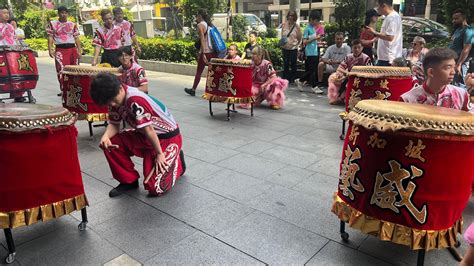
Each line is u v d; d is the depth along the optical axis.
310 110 6.45
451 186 2.02
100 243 2.60
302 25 15.59
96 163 4.06
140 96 2.97
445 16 8.66
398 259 2.41
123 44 6.74
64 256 2.46
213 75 5.76
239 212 3.00
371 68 4.34
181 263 2.38
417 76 4.82
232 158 4.17
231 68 5.57
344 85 6.66
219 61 5.63
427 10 20.41
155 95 7.77
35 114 2.32
